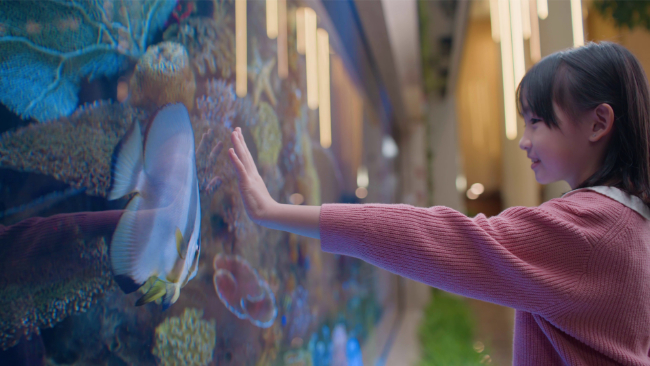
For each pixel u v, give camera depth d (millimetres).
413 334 5223
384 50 3660
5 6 494
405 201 7070
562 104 668
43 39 538
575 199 654
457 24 5141
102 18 640
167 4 821
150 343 716
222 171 1046
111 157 630
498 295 587
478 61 10547
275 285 1404
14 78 496
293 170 1703
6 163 481
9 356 471
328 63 2340
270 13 1472
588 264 586
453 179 8016
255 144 1307
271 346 1344
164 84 789
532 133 727
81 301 568
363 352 3070
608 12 2627
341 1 2584
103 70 633
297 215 667
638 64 669
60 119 552
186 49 889
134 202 671
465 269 583
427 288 6668
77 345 559
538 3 2506
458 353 3707
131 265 662
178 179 801
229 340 1047
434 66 6793
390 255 606
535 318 633
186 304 849
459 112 11383
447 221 612
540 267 584
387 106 5207
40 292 510
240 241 1136
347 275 2746
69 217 554
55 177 538
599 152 675
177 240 788
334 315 2305
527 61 3816
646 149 644
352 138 3145
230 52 1127
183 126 850
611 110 637
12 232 482
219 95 1048
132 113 687
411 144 7172
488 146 11320
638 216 631
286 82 1649
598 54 667
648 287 612
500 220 627
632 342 590
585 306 578
